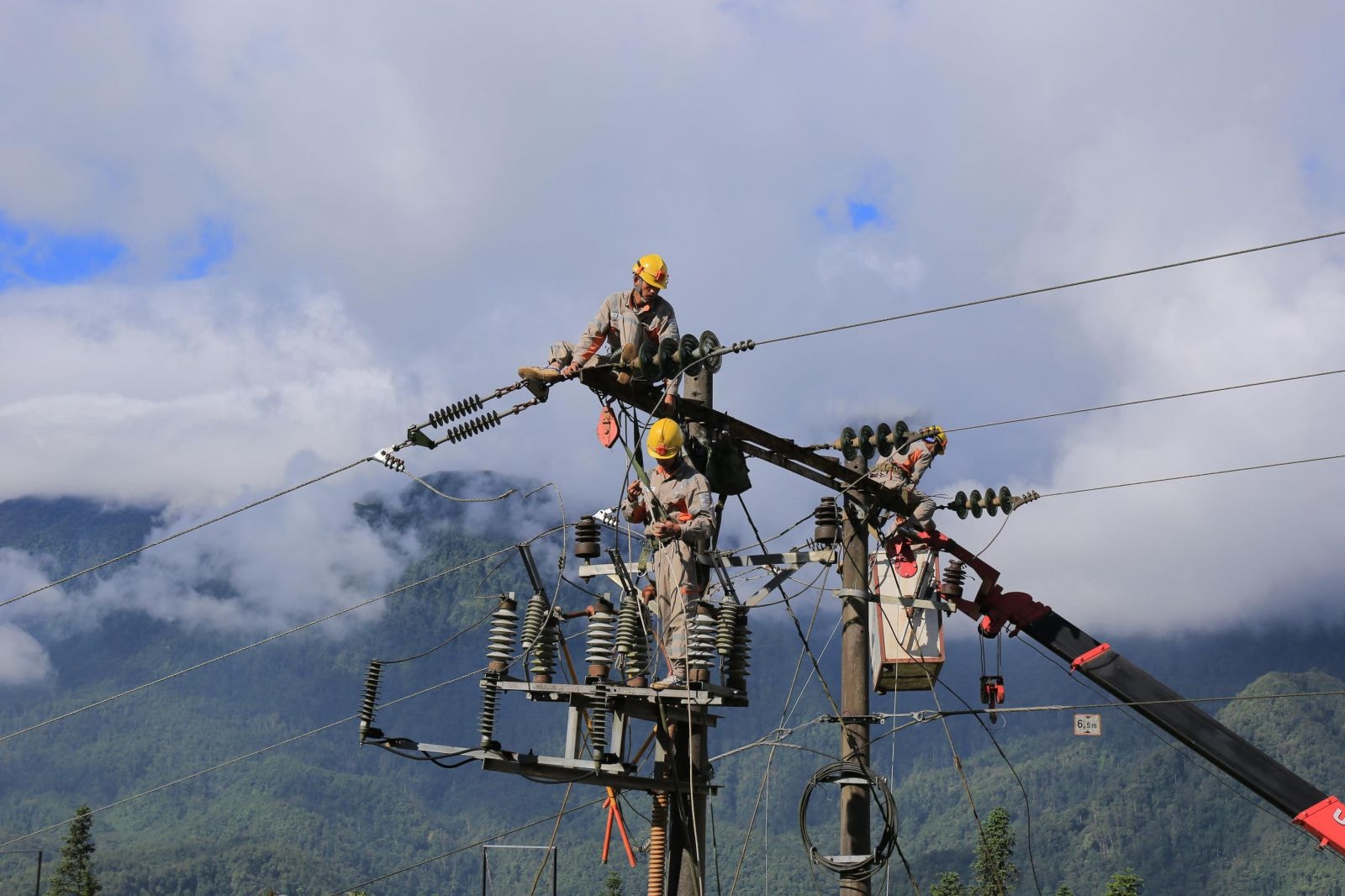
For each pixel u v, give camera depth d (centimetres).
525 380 1691
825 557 1831
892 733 1914
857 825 1800
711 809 1798
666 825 1680
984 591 2420
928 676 2125
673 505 1655
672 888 1703
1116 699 2380
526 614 1620
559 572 1647
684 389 1838
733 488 1830
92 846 9275
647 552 1691
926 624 2100
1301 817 2231
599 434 1736
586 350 1698
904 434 2067
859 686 1898
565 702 1633
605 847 1650
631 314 1700
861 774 1750
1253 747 2309
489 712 1586
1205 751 2319
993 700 2377
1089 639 2430
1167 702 2345
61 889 9006
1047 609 2447
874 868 1733
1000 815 6481
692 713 1666
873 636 2153
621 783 1595
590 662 1574
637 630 1622
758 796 1781
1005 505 2369
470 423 1759
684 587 1623
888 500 2036
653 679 1631
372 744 1580
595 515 1808
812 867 1741
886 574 2147
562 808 1689
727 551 1866
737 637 1658
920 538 2120
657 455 1650
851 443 1972
